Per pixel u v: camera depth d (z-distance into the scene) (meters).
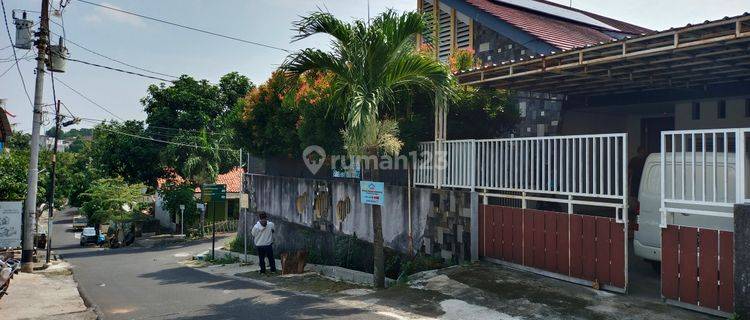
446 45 16.33
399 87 10.80
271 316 7.72
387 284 10.26
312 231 15.14
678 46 6.89
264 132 16.55
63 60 16.25
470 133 11.52
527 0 18.95
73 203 51.00
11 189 21.45
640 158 11.27
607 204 7.55
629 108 12.09
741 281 5.84
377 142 9.45
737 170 6.04
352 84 9.45
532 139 8.74
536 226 8.63
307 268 13.73
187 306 8.94
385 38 9.09
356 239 12.84
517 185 9.00
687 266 6.54
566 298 7.32
